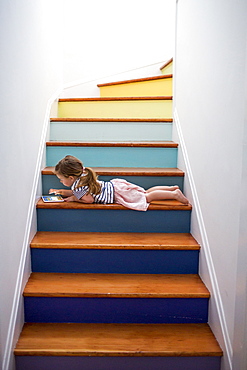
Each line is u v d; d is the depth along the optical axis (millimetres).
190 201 2312
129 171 2482
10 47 1643
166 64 3484
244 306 1420
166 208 2264
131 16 3793
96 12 3764
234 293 1551
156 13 3803
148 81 3357
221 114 1718
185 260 2123
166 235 2264
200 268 2094
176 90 2811
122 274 2105
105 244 2066
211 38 1878
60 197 2400
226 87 1642
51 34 2930
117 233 2279
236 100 1518
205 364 1724
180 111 2658
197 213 2141
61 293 1865
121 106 3158
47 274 2076
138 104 3127
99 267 2105
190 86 2346
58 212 2273
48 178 2445
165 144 2658
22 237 1891
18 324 1770
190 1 2350
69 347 1703
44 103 2631
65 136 2883
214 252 1843
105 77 3854
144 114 3127
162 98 3070
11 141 1659
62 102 3268
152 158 2686
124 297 1881
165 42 3850
